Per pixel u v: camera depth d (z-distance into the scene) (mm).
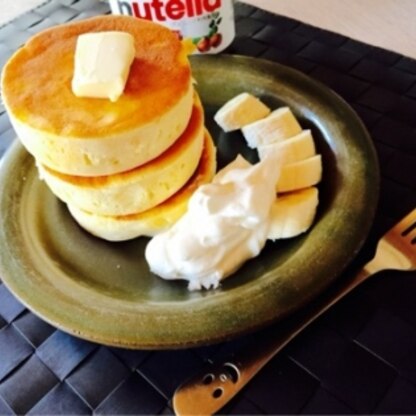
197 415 219
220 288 259
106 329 232
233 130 338
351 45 386
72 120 253
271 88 341
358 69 367
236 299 235
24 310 270
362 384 227
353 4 430
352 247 249
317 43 394
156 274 272
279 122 317
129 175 267
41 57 279
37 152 267
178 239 257
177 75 267
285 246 271
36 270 262
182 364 240
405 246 263
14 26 453
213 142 330
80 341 254
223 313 230
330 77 365
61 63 274
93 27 292
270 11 432
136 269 278
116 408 231
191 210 262
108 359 246
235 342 244
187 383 228
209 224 252
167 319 232
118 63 256
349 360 234
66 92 262
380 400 221
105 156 257
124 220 284
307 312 245
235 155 329
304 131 310
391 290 253
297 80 339
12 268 261
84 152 255
